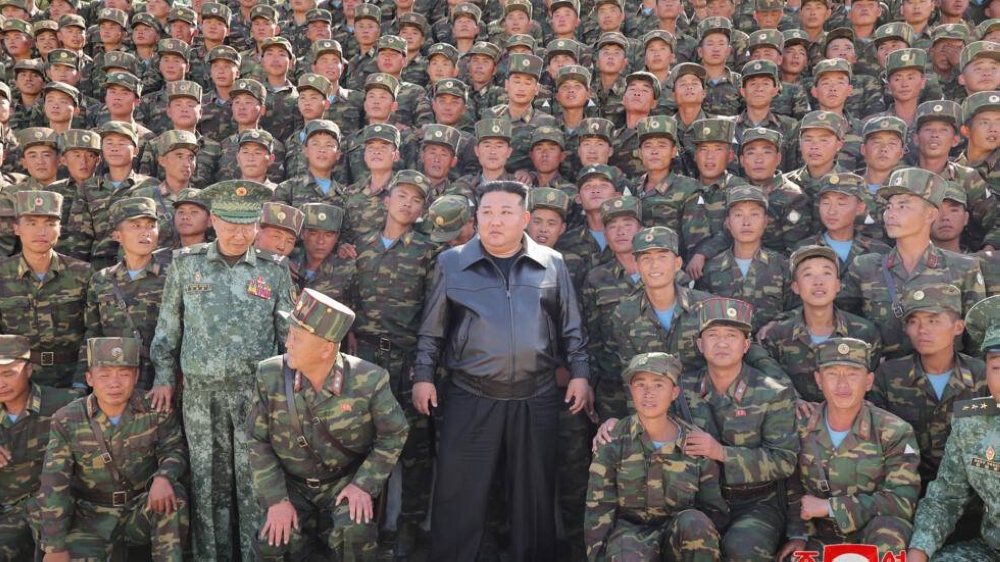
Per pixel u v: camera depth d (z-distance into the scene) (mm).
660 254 4785
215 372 4270
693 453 4094
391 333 5371
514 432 4363
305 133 7617
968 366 4449
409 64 10117
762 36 8547
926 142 6020
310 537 4223
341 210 5727
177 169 6699
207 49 10758
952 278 4887
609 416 5246
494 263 4469
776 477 4141
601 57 8328
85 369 5102
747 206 5309
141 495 4418
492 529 4875
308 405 3988
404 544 4805
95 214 6637
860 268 5195
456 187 6207
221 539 4398
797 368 4820
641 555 3934
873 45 8805
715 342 4293
